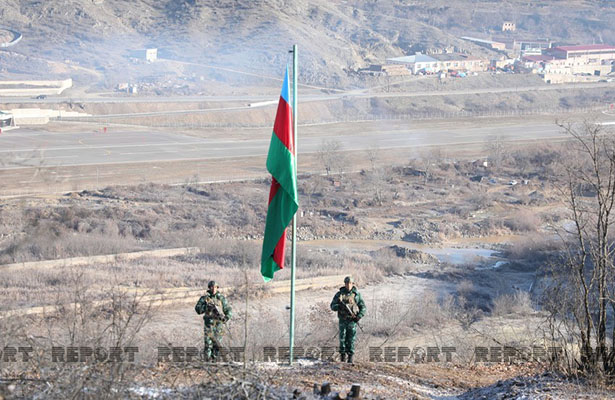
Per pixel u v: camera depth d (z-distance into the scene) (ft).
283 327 142.20
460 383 77.87
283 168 74.49
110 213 367.04
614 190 77.61
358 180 495.41
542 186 477.77
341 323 82.89
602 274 74.59
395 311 180.86
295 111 76.48
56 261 237.04
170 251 283.18
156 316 171.83
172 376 57.16
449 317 186.60
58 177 461.78
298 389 56.59
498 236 370.12
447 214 411.54
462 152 634.43
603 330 74.13
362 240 357.61
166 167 530.68
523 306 196.75
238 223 370.12
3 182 429.79
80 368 46.78
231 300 208.23
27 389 47.50
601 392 66.03
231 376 49.26
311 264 278.67
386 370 79.92
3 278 202.59
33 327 79.15
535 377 74.43
